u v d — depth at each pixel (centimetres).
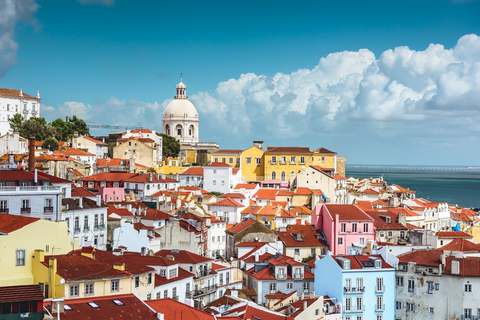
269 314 10738
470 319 12700
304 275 14038
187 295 12069
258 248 16150
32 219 9456
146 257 11838
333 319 12531
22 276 8812
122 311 8400
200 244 16550
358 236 17500
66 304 8206
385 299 13262
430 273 13062
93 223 14462
